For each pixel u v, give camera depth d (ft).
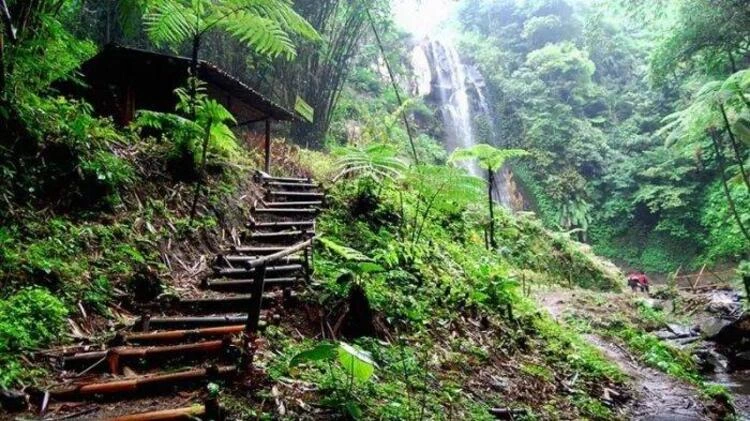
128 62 21.36
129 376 8.29
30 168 12.53
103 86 22.11
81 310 10.19
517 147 78.28
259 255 16.39
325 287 13.62
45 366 8.13
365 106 57.57
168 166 17.20
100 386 7.62
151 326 10.63
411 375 11.23
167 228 14.90
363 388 9.48
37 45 13.73
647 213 71.61
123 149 16.22
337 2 41.24
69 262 11.31
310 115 35.78
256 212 20.07
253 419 7.43
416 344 13.12
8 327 8.32
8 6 13.19
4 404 6.85
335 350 7.72
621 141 76.84
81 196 13.33
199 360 9.25
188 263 14.55
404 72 69.82
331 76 44.62
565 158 75.00
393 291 15.51
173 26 17.15
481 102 81.87
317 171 29.22
